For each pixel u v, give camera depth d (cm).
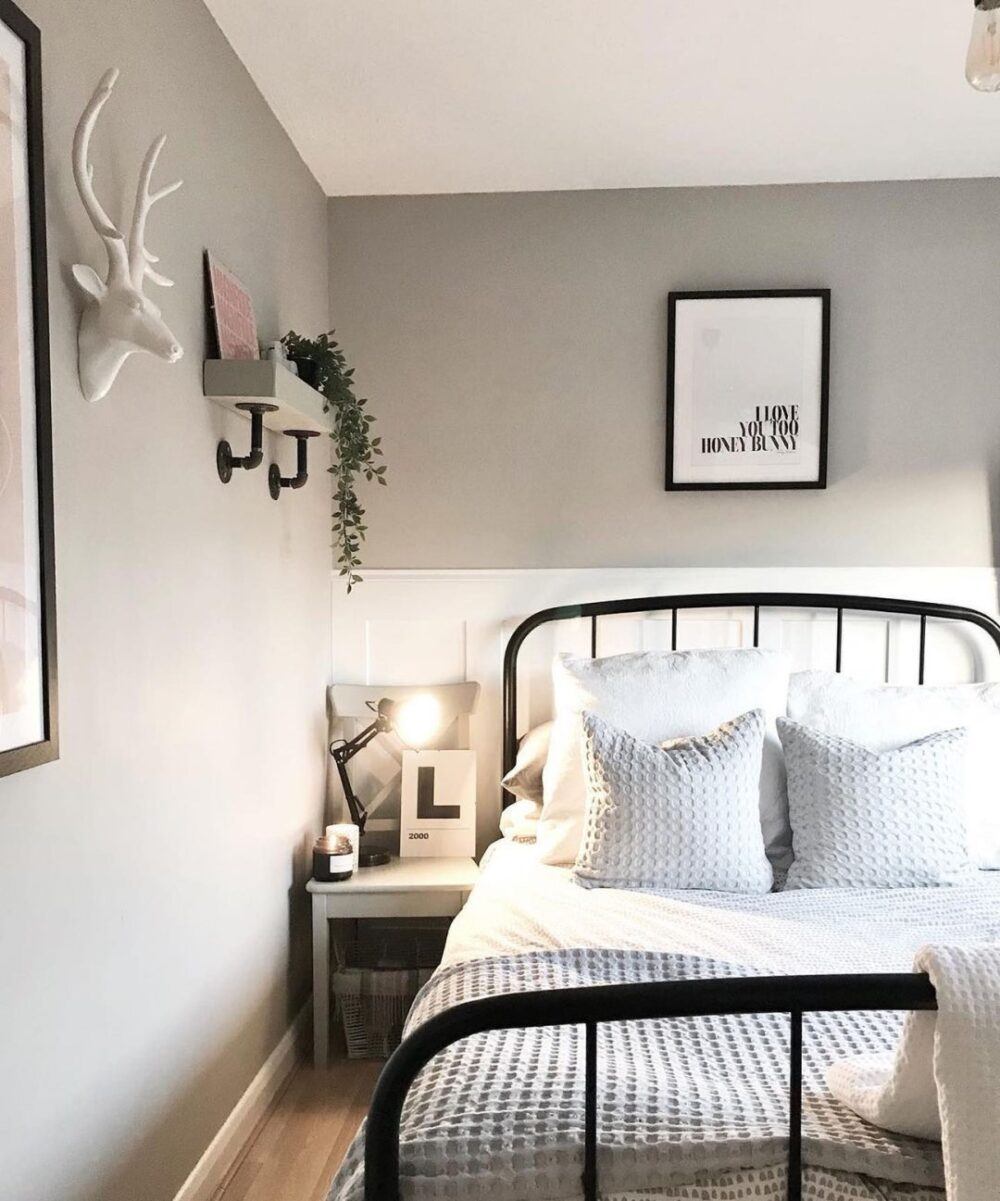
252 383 213
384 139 288
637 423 329
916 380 323
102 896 168
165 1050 195
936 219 321
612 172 313
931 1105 122
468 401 331
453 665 334
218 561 225
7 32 133
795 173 315
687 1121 131
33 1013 146
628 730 273
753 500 328
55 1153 152
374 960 324
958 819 251
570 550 331
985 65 147
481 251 329
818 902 232
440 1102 137
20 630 137
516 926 217
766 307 323
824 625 326
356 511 302
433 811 317
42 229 141
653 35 232
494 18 225
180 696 202
